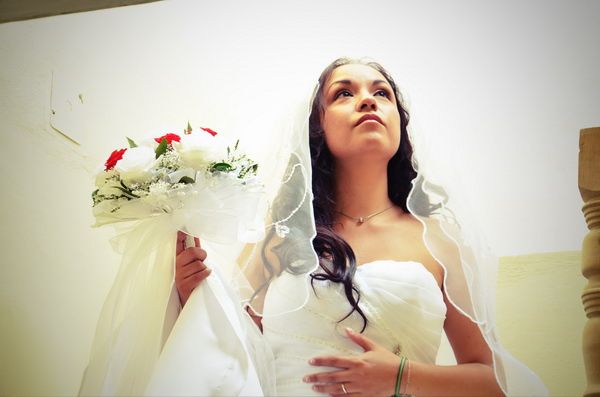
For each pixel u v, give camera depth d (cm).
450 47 364
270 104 368
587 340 298
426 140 322
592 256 312
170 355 254
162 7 394
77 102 383
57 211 366
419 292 286
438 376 273
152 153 272
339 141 323
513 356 307
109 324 272
